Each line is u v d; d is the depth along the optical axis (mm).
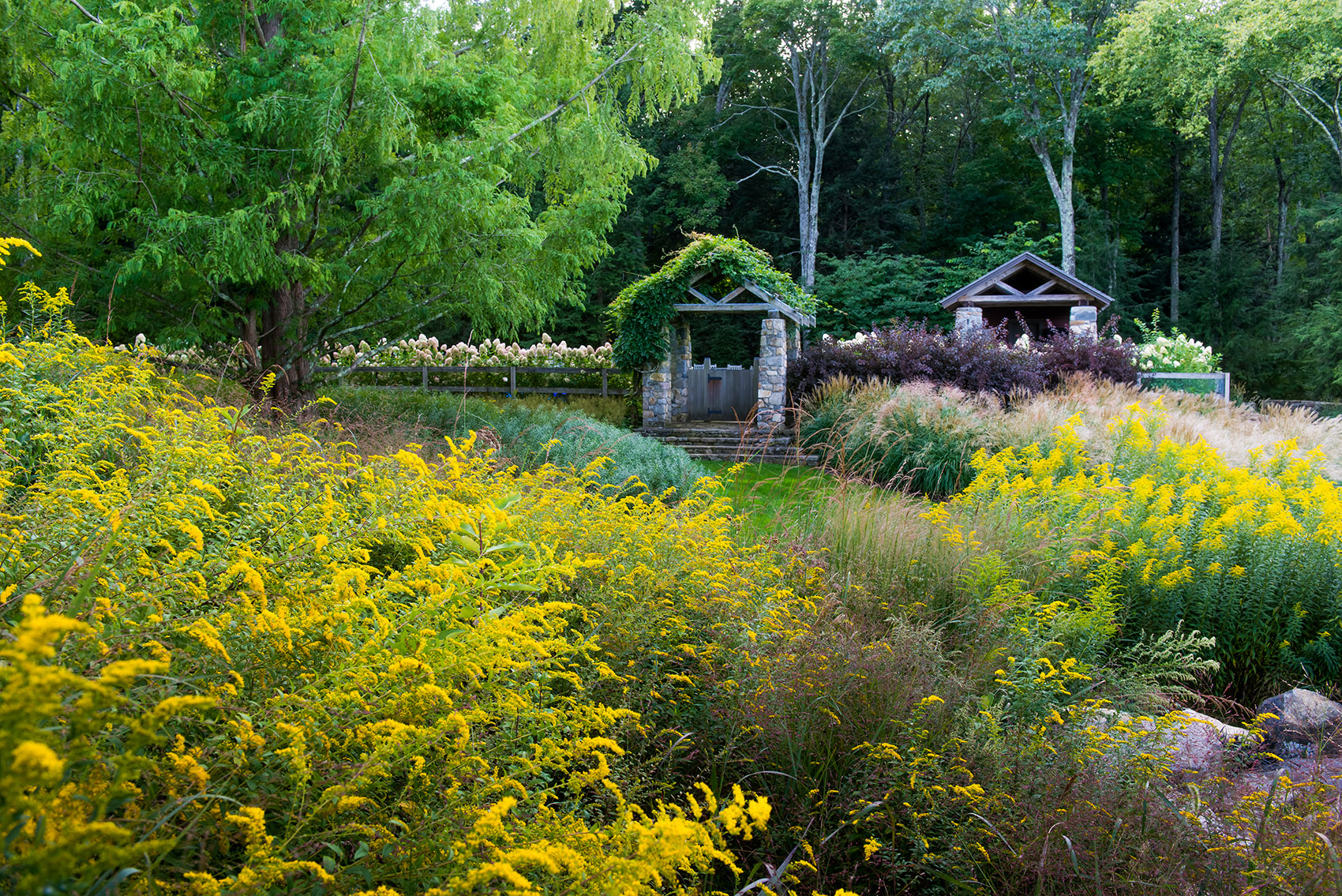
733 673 2969
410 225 8133
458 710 1845
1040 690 3111
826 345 16750
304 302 9320
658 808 2477
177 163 7457
